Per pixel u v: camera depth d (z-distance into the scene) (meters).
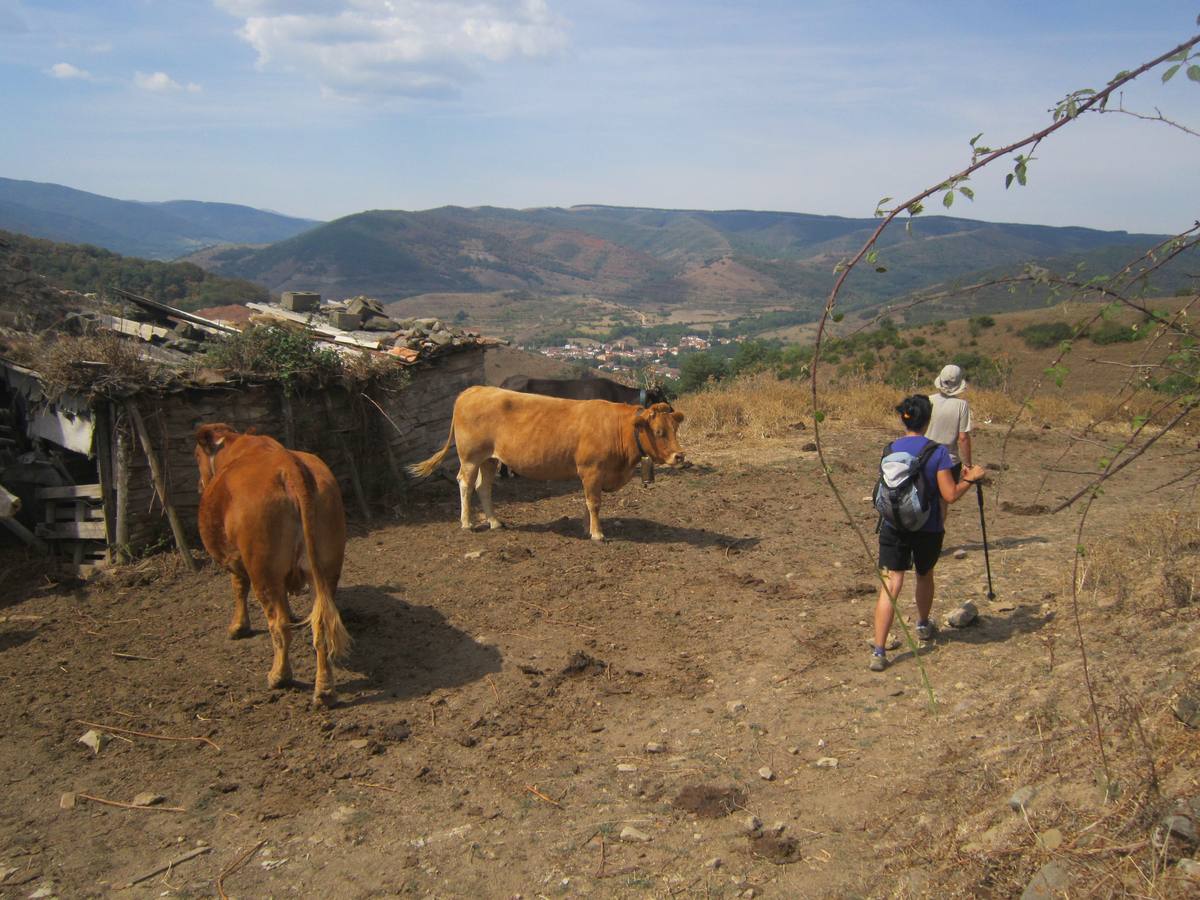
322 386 9.57
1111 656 4.80
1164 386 2.85
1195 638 4.65
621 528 9.30
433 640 6.42
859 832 3.78
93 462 8.82
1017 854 3.22
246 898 3.63
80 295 12.22
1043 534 8.23
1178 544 6.37
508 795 4.39
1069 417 14.99
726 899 3.45
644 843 3.89
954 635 5.84
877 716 4.89
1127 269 2.67
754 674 5.66
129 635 6.64
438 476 11.45
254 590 5.46
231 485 5.41
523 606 7.06
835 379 18.86
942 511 5.41
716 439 13.66
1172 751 3.50
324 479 5.61
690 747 4.80
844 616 6.52
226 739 5.05
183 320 12.12
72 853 3.98
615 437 8.64
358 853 3.93
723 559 8.14
